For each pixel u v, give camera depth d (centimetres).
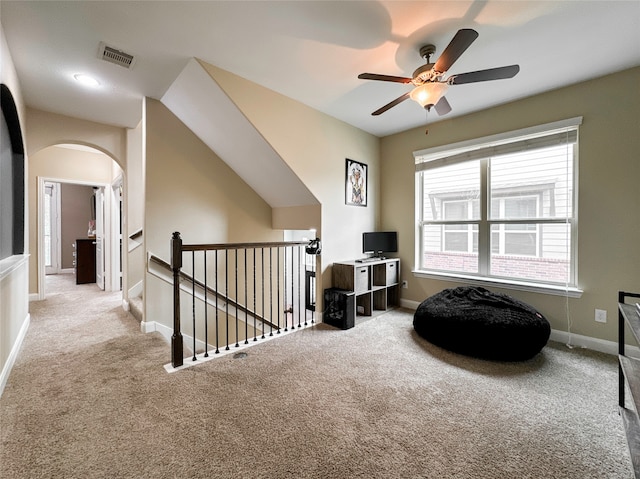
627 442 136
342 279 355
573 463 141
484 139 338
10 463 137
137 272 401
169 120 330
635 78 254
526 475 134
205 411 177
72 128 359
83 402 185
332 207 367
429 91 211
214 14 194
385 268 394
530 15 196
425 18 199
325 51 236
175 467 136
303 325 340
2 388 197
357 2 185
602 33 213
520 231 324
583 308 281
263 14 195
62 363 238
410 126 400
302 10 191
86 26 204
